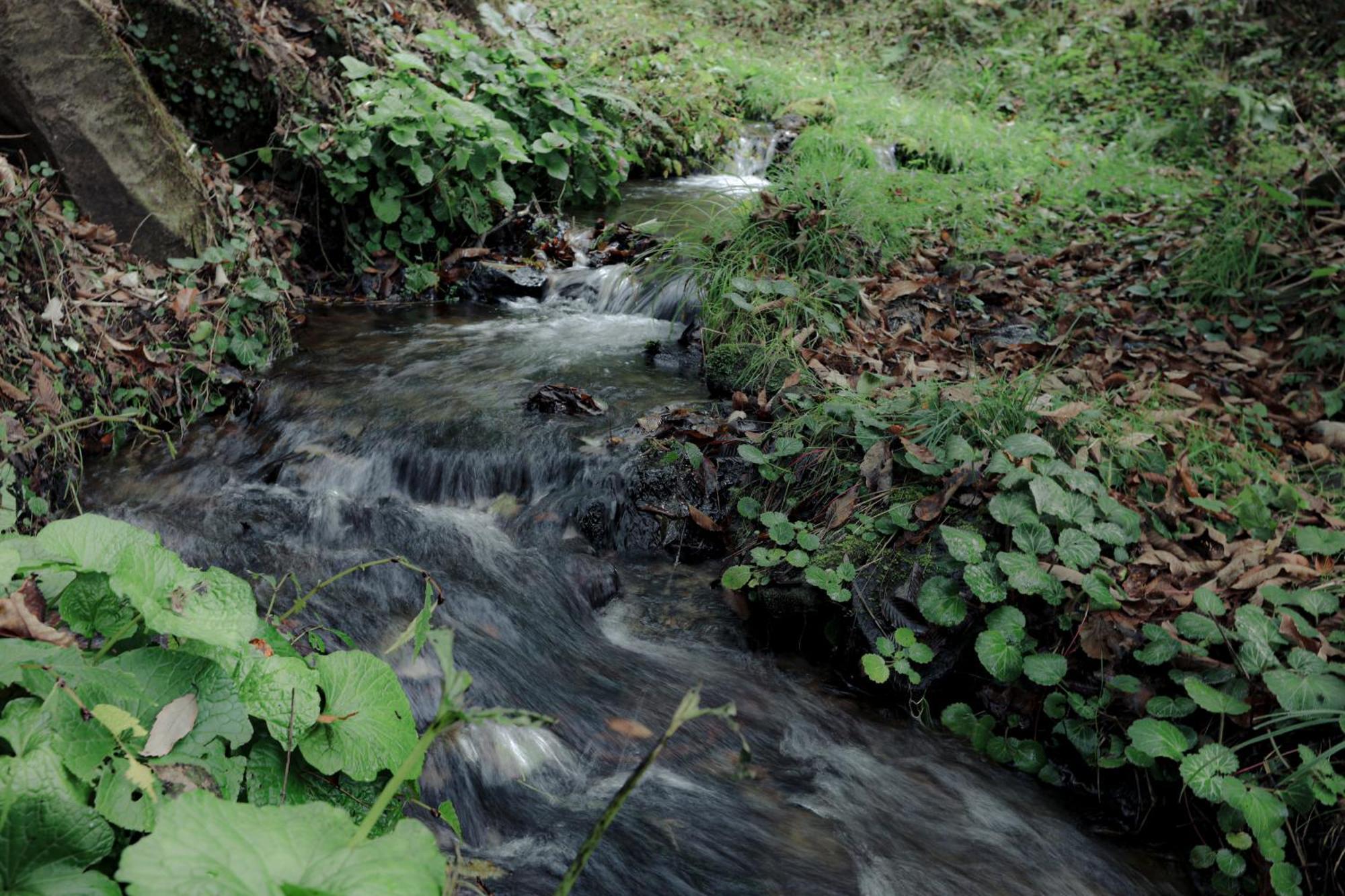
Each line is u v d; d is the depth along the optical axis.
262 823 1.30
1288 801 2.36
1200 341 4.71
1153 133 8.28
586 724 2.63
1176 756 2.40
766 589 3.14
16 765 1.35
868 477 3.28
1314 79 8.79
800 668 3.10
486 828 2.25
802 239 4.88
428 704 2.49
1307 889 2.32
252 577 2.96
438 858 1.37
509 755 2.44
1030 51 10.27
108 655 1.70
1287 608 2.68
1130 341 4.62
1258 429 3.93
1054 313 4.81
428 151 5.53
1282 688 2.45
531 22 8.48
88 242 4.02
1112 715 2.68
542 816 2.30
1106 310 4.88
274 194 5.22
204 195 4.61
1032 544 2.86
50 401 3.44
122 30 4.55
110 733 1.47
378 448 3.78
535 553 3.36
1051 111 9.38
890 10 11.16
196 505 3.45
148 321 4.04
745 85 8.98
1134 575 2.88
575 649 2.96
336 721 1.70
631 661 2.98
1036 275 5.32
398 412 4.00
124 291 3.99
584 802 2.37
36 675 1.48
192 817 1.26
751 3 11.27
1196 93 8.75
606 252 5.89
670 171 7.59
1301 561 2.88
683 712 1.12
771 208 5.09
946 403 3.48
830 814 2.49
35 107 3.89
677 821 2.35
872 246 5.05
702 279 4.89
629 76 8.24
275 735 1.61
